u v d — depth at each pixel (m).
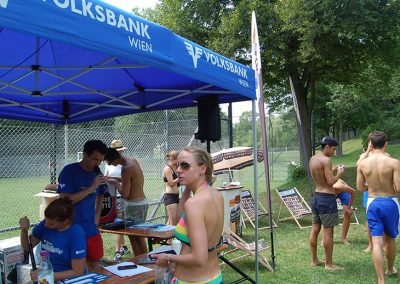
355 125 40.84
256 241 4.89
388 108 37.12
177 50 3.03
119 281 3.21
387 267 6.10
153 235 4.93
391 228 5.56
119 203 6.04
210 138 5.41
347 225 7.96
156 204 8.70
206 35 14.73
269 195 6.46
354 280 5.88
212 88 5.32
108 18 2.41
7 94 5.46
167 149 10.60
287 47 13.29
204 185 2.69
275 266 6.58
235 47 12.84
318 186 6.43
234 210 8.42
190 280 2.64
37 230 3.62
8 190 15.58
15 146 12.66
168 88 5.59
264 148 6.32
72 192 4.19
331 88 32.88
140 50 2.63
